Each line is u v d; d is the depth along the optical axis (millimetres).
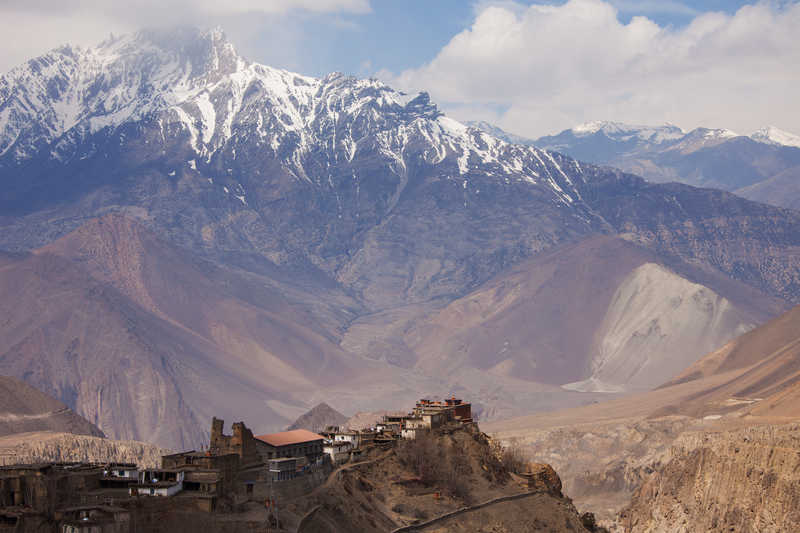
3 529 182625
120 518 186750
